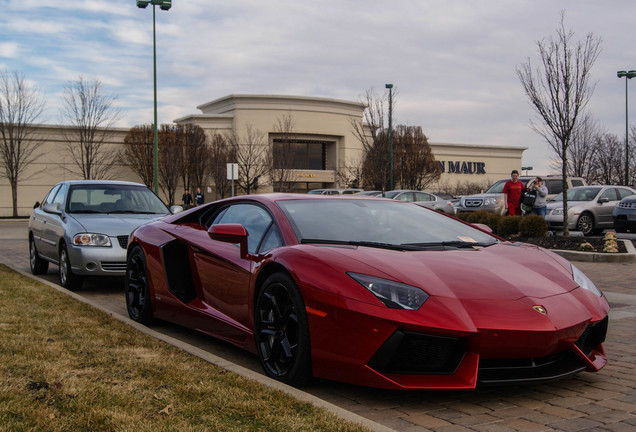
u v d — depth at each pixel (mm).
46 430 2547
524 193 14977
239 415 2779
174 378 3334
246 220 4434
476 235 4383
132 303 5512
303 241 3781
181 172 45500
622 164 39125
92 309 5496
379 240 3922
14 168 39219
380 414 3064
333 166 54281
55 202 8562
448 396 3354
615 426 2898
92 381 3256
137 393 3064
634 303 6590
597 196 16547
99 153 43812
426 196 23812
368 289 3158
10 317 4984
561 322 3158
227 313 4230
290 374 3430
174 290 4883
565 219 13297
